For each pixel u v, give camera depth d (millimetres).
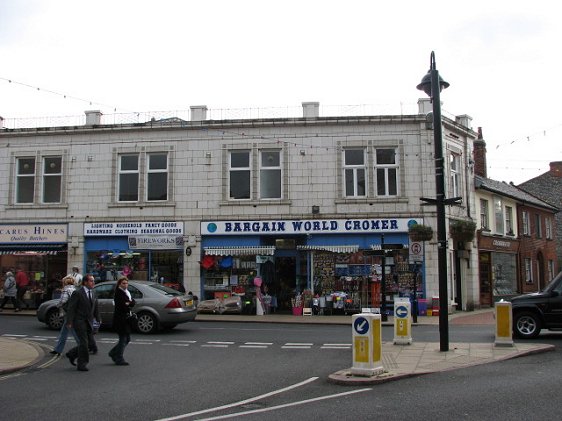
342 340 15836
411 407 7730
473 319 22266
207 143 25625
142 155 25953
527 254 34812
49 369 11406
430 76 13438
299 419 7195
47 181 26812
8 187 26656
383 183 24953
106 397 8727
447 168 25594
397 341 13875
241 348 14281
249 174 25500
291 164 25141
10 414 7699
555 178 44812
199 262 25047
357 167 25125
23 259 26469
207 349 14117
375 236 24531
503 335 13211
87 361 11289
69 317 11305
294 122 25094
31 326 19297
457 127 26406
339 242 24641
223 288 24859
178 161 25703
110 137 26203
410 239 23266
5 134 26734
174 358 12695
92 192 26047
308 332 17938
